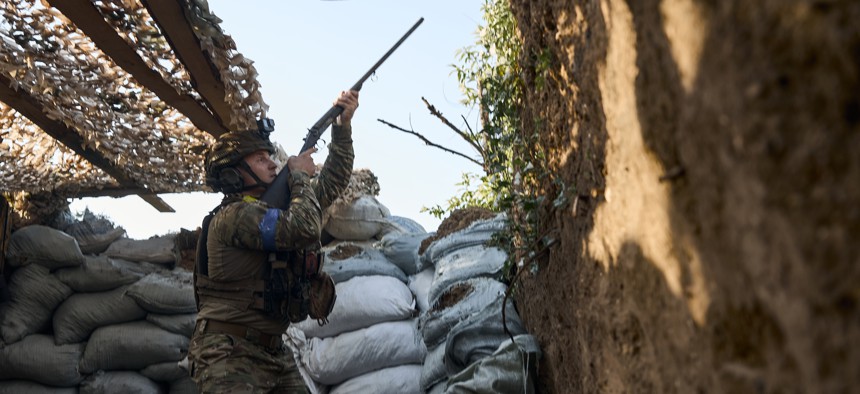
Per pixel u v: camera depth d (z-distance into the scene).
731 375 1.03
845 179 0.72
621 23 1.35
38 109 4.50
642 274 1.42
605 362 1.78
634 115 1.32
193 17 3.18
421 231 5.85
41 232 5.77
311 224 3.06
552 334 2.61
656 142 1.22
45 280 5.77
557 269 2.40
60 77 4.04
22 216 5.95
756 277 0.90
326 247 5.79
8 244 5.69
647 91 1.23
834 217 0.74
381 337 4.84
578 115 1.90
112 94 4.31
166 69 3.77
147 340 5.72
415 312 4.96
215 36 3.26
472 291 3.77
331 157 3.64
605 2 1.46
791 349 0.84
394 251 5.45
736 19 0.86
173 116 4.57
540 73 2.39
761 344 0.93
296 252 3.16
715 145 0.96
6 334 5.65
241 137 3.25
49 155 5.41
